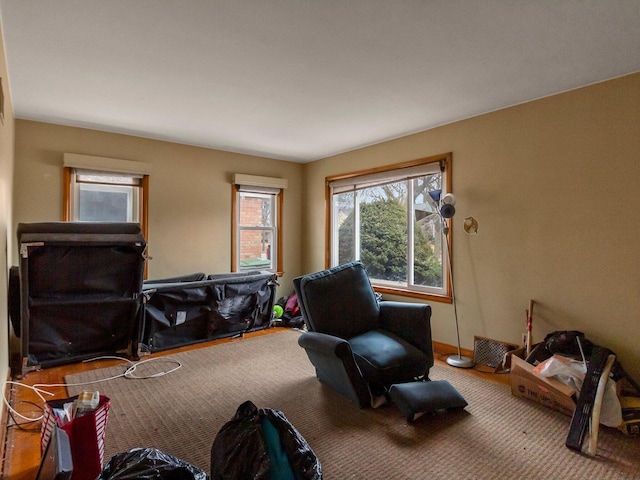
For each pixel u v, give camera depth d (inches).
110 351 133.0
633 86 102.0
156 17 77.3
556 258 117.5
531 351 114.5
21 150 141.6
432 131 153.6
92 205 159.0
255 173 204.7
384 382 99.0
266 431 59.7
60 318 121.1
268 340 159.8
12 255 135.3
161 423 88.7
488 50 90.7
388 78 106.7
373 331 114.5
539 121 121.0
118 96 120.8
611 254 106.3
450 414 93.7
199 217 185.3
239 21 78.7
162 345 142.6
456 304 144.6
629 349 103.0
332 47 89.6
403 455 76.3
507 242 129.4
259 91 116.3
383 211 178.7
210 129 157.6
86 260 119.1
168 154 175.8
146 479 50.1
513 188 127.6
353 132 161.3
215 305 151.4
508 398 103.3
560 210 116.5
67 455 52.1
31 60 96.3
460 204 143.3
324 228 209.9
